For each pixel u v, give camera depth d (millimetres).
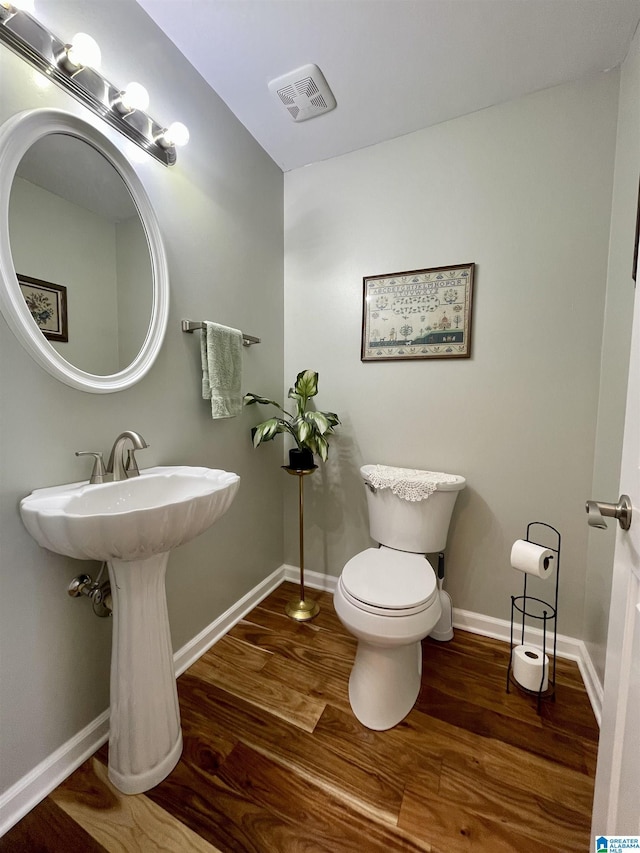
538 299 1444
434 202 1596
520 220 1451
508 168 1457
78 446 1008
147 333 1193
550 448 1463
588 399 1391
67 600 983
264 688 1283
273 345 1911
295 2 1096
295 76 1359
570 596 1460
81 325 1004
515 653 1314
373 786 955
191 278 1363
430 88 1396
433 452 1675
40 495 888
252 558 1810
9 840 838
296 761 1021
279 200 1910
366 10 1112
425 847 825
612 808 607
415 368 1687
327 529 1966
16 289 846
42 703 933
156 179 1206
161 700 978
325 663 1410
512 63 1280
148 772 942
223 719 1156
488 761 1025
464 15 1119
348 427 1861
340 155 1789
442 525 1494
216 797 928
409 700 1193
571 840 838
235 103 1493
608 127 1301
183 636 1384
